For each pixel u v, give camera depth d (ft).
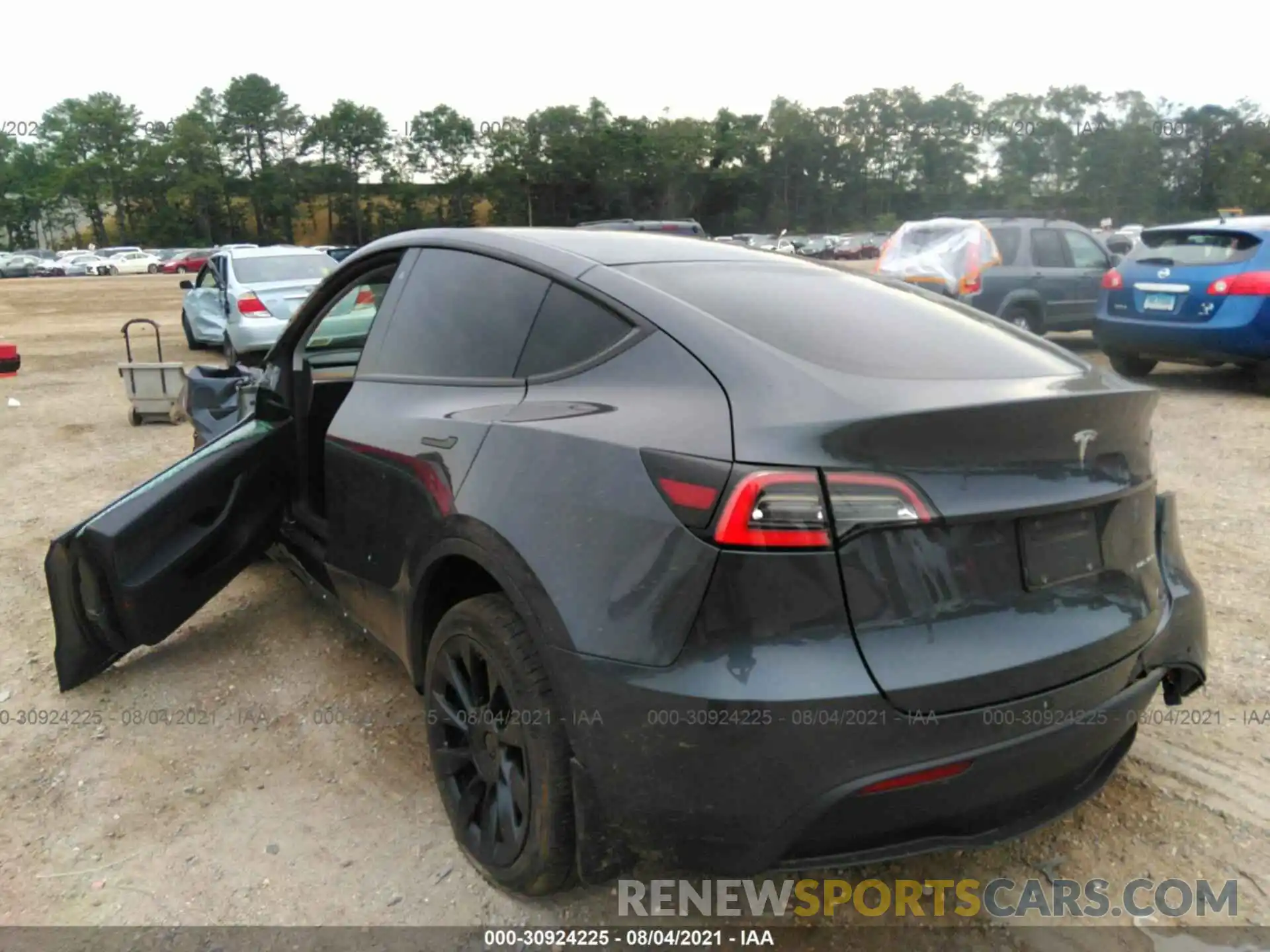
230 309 40.14
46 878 8.84
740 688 6.41
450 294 10.16
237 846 9.29
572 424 7.75
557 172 260.83
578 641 7.11
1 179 310.24
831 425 6.52
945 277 37.14
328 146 293.02
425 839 9.36
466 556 8.32
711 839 6.82
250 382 16.56
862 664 6.46
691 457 6.79
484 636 8.08
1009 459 6.98
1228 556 16.33
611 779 7.06
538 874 7.86
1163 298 31.12
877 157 294.25
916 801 6.74
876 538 6.55
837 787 6.48
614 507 7.11
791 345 7.67
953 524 6.73
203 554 12.53
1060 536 7.36
